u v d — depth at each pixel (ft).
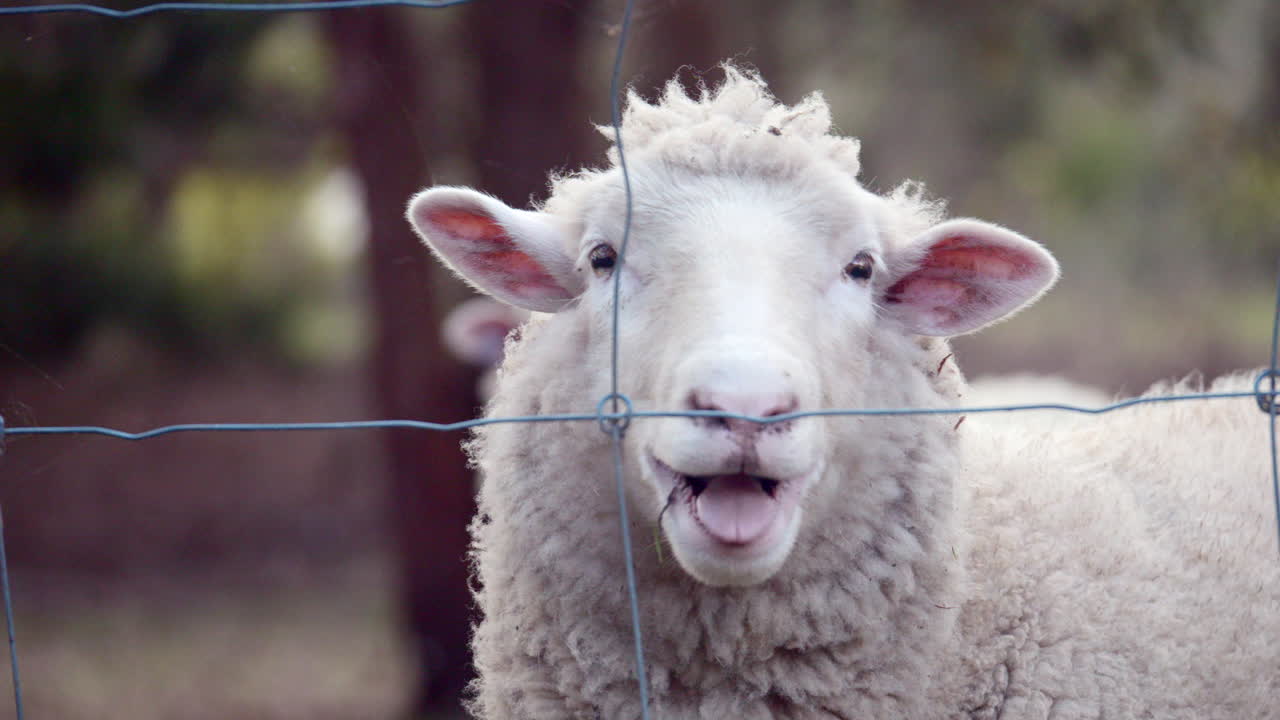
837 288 9.75
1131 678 9.83
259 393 55.26
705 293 8.98
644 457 9.06
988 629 10.00
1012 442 11.44
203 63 28.71
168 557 39.52
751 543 8.46
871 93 38.75
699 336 8.71
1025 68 33.65
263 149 44.45
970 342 60.70
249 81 30.76
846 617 9.57
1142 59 31.42
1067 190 43.83
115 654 30.27
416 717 26.37
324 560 39.01
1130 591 10.14
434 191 10.47
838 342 9.57
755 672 9.51
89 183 37.91
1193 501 11.06
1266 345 54.70
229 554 39.58
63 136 32.09
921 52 34.81
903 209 11.20
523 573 10.03
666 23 28.48
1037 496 10.62
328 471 47.37
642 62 29.01
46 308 48.70
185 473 47.52
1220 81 34.17
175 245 55.26
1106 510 10.62
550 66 26.05
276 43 29.78
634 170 9.82
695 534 8.57
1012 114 39.50
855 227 9.82
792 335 8.86
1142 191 44.75
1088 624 9.95
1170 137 39.50
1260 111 34.78
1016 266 10.46
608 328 9.68
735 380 8.19
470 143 26.71
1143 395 13.17
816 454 8.94
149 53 27.99
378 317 27.02
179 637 31.73
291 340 59.98
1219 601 10.24
